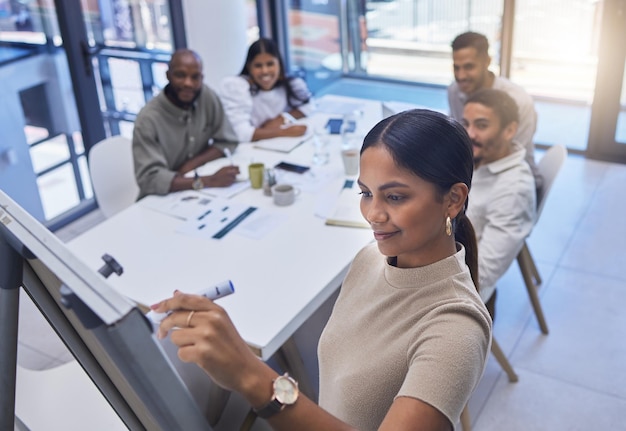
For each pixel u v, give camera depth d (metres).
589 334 3.11
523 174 2.62
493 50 5.13
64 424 1.83
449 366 0.90
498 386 2.85
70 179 4.34
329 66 5.84
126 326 0.58
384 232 0.98
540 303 3.32
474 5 5.09
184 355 0.74
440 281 1.01
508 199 2.59
